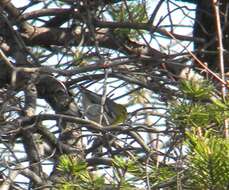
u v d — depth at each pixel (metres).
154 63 10.34
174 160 7.88
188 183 7.00
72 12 11.01
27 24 11.53
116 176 6.98
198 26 11.43
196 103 7.26
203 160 6.52
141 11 11.23
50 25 11.80
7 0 11.27
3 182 9.02
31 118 9.93
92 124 9.23
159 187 7.13
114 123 9.16
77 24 11.22
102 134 9.13
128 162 6.98
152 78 10.30
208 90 7.30
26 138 9.79
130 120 9.28
